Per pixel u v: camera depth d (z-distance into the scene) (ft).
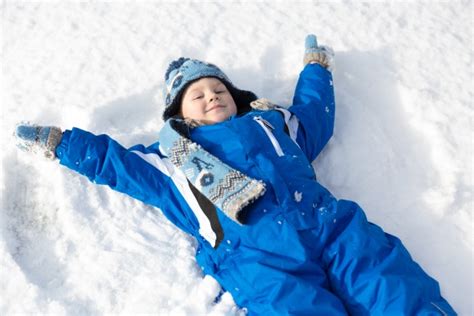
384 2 9.89
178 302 6.59
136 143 8.16
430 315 5.63
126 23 9.59
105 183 7.11
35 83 8.77
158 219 7.42
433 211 7.36
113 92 8.64
